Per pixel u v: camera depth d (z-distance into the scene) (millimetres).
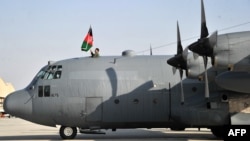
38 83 18625
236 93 17141
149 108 18234
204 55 13633
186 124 17781
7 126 39844
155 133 24188
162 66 18922
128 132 25656
